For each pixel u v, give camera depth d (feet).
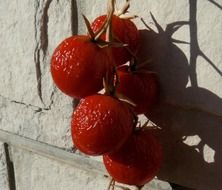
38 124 0.85
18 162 0.91
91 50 0.58
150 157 0.63
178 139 0.69
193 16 0.64
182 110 0.68
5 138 0.91
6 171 0.93
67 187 0.84
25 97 0.85
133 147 0.62
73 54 0.58
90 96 0.59
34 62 0.82
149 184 0.74
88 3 0.74
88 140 0.58
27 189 0.91
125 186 0.76
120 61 0.64
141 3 0.68
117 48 0.63
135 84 0.64
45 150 0.85
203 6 0.63
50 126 0.83
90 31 0.59
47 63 0.80
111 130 0.58
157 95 0.68
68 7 0.76
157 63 0.68
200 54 0.64
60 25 0.77
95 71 0.58
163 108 0.69
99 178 0.80
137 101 0.65
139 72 0.65
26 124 0.87
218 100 0.64
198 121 0.67
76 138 0.59
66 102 0.80
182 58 0.66
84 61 0.58
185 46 0.65
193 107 0.66
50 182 0.87
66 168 0.84
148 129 0.68
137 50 0.67
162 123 0.69
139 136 0.63
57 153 0.84
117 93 0.61
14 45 0.84
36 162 0.88
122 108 0.59
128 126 0.59
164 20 0.66
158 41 0.67
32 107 0.85
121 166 0.63
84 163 0.81
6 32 0.84
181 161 0.69
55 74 0.60
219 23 0.62
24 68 0.84
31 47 0.82
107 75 0.59
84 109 0.59
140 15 0.68
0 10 0.84
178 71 0.66
